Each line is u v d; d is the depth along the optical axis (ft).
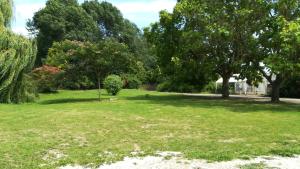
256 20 96.89
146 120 57.31
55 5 238.27
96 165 30.99
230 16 97.45
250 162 31.76
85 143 39.73
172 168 30.12
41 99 111.04
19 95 91.76
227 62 108.17
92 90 165.78
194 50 105.40
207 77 120.88
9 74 86.74
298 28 75.97
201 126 51.26
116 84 128.88
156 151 35.83
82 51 99.50
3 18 90.84
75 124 53.01
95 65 102.68
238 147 37.29
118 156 33.78
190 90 165.68
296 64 82.07
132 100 100.78
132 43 269.44
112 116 62.13
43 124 53.06
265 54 96.37
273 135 44.14
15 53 86.99
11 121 56.03
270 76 99.60
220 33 94.48
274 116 63.00
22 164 31.19
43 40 232.32
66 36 230.07
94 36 245.45
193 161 32.04
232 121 56.39
